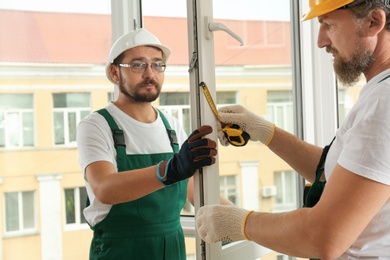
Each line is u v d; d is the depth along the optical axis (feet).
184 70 8.90
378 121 4.25
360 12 4.46
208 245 5.75
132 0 8.74
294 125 9.26
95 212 6.70
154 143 6.97
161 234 6.69
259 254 7.20
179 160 5.52
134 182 5.86
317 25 8.94
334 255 4.28
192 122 5.68
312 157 5.96
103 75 8.71
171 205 6.79
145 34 6.88
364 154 4.22
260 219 4.75
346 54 4.64
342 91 9.04
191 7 5.54
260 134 6.01
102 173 6.28
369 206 4.21
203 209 5.16
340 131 4.75
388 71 4.55
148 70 6.81
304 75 9.05
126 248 6.52
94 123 6.66
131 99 6.95
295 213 4.52
